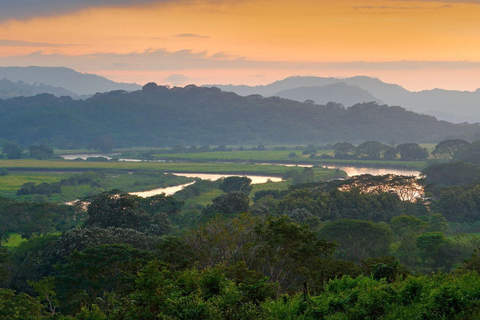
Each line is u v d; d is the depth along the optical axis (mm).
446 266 82938
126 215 98438
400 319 24625
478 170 190625
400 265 36906
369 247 84562
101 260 54125
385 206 129750
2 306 46219
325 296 29281
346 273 42750
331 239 85188
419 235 89188
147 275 32906
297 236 43219
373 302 26359
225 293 29797
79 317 36125
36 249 79500
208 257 47781
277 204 124125
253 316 28359
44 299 55719
